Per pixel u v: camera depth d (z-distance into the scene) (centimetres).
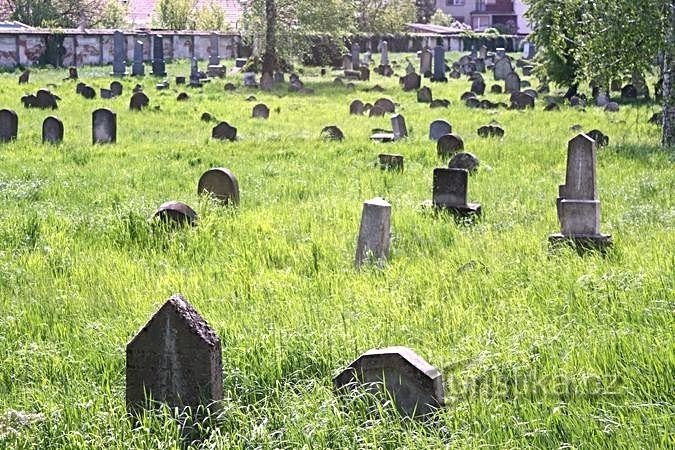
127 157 2094
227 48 7456
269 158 2103
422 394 634
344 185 1719
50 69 5884
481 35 9331
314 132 2702
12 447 611
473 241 1192
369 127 2830
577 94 4075
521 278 970
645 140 2488
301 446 591
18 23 6769
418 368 634
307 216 1385
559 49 2953
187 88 4500
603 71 2509
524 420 611
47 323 884
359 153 2161
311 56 6175
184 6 8119
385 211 1102
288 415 632
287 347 749
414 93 4331
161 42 5556
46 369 750
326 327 813
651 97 3991
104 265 1109
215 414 631
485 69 6600
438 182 1418
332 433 602
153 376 640
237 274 1057
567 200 1163
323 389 663
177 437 614
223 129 2503
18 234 1258
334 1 5247
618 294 859
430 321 840
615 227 1262
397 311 866
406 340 785
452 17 12181
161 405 631
